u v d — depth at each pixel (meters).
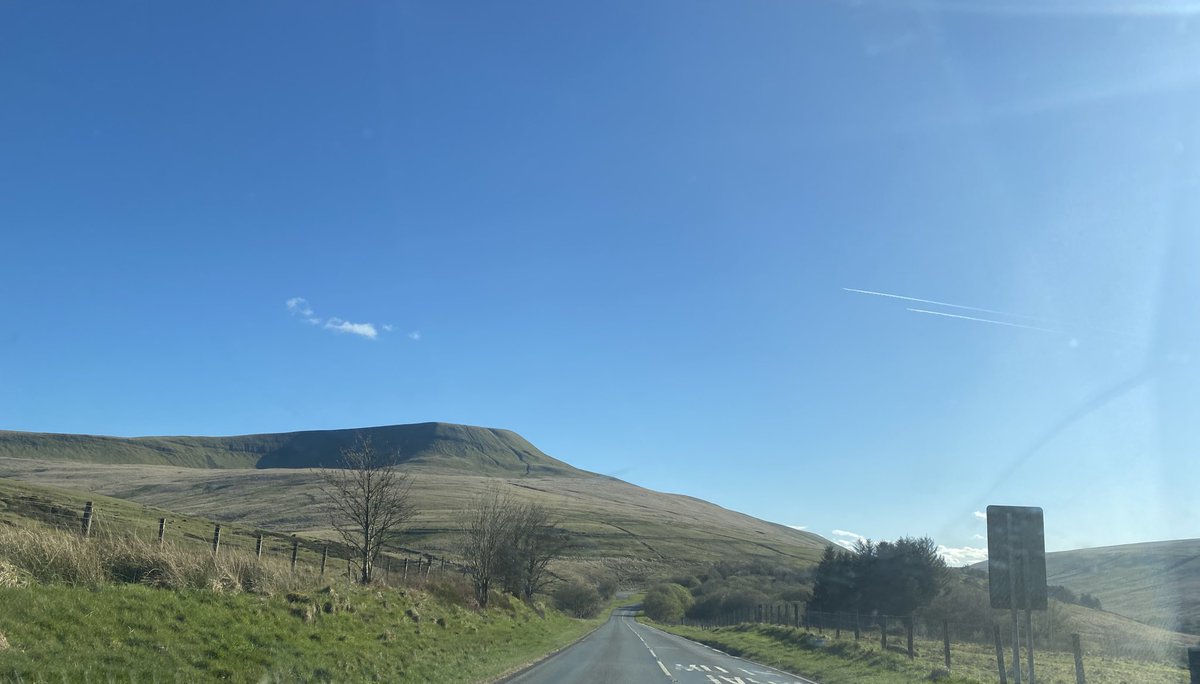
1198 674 12.71
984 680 19.67
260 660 13.38
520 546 57.09
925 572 49.59
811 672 23.97
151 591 14.30
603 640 38.34
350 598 21.00
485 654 22.25
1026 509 16.69
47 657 10.19
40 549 13.42
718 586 92.12
